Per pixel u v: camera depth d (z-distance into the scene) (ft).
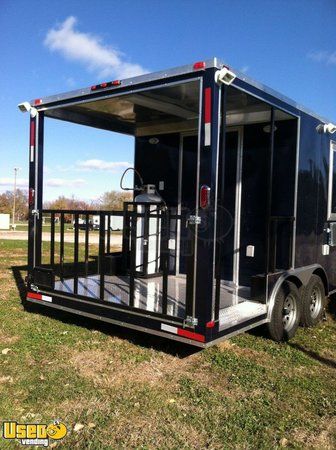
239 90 12.32
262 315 14.15
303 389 11.44
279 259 16.16
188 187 19.26
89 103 15.79
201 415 9.96
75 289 14.97
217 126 11.22
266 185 16.80
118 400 10.52
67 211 15.60
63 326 16.12
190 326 11.63
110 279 17.93
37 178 16.34
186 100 15.51
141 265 18.34
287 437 9.22
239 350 14.21
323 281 18.56
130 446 8.70
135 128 20.57
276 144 16.40
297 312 16.06
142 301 13.97
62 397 10.58
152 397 10.72
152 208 18.33
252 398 10.85
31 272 16.55
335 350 14.62
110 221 19.51
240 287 17.35
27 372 11.96
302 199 16.38
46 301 15.97
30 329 15.69
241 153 17.49
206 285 11.30
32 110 16.19
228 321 12.36
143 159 20.68
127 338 14.93
